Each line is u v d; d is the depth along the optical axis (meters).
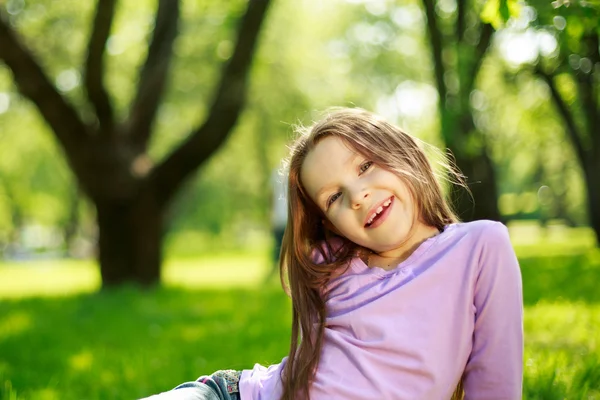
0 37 10.66
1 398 4.20
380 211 2.20
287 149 2.51
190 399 2.11
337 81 22.42
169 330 7.33
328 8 21.88
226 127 11.73
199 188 27.05
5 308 10.14
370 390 2.05
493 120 19.08
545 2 3.52
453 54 8.02
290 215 2.38
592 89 12.73
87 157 11.47
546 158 27.81
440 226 2.34
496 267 2.17
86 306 9.52
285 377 2.17
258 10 11.16
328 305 2.28
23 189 30.66
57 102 11.15
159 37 12.12
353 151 2.21
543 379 3.63
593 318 6.02
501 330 2.16
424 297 2.16
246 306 9.17
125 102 16.86
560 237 30.11
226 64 11.63
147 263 11.91
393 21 20.59
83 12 14.69
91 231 33.88
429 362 2.09
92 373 5.25
